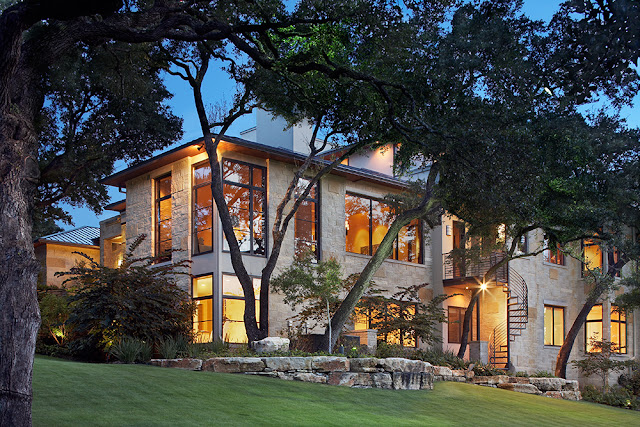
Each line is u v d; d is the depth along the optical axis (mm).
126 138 25125
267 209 22641
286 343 17469
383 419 12156
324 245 24141
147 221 24578
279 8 13789
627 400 23000
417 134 14961
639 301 26344
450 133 14328
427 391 17000
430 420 12945
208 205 22125
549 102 16203
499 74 15766
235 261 18219
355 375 16078
